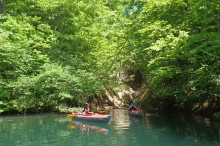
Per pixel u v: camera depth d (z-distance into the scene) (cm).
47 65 2417
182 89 2008
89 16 2945
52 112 2472
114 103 3222
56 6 2689
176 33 1916
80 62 2714
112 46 2706
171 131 1533
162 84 2066
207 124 1689
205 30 1622
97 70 2839
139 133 1508
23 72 2428
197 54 1714
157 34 1920
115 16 2736
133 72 3688
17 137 1438
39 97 2431
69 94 2405
